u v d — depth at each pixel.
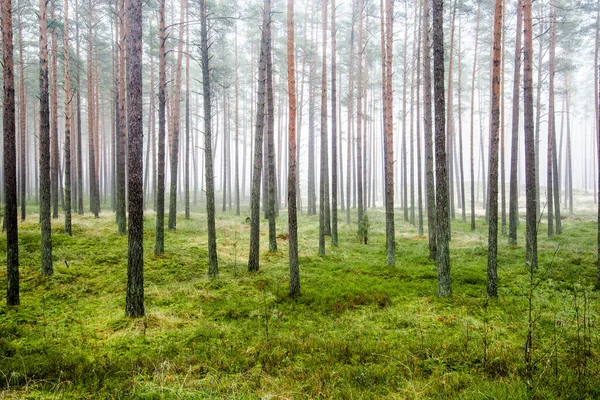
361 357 6.71
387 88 14.47
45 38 13.44
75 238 17.05
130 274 9.03
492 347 6.89
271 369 6.30
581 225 24.56
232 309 9.51
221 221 25.80
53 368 6.23
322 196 16.53
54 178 23.52
